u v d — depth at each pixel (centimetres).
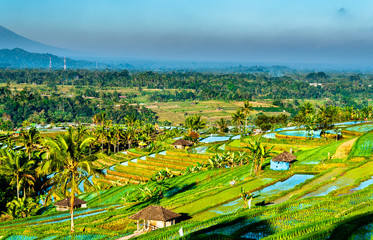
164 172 10375
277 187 7194
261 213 5322
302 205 5516
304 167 8344
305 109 17300
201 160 11738
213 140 15012
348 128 12644
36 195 11025
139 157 13662
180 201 7269
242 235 4512
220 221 5275
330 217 4744
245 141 12662
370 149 8550
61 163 5644
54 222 7431
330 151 9319
